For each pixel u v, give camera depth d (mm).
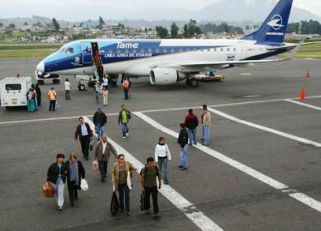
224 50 43469
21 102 30234
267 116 28062
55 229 12383
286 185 15703
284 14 45781
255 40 45281
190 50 42062
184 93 37406
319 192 14984
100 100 34031
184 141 17422
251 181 16156
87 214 13391
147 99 34375
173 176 16844
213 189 15375
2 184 16094
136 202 14297
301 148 20641
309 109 30375
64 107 31391
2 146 21438
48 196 13484
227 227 12359
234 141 22000
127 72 40656
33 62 72812
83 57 38594
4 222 12859
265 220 12773
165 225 12555
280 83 44000
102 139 16109
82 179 13836
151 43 40719
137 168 17844
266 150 20344
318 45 130000
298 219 12812
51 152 20312
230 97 35250
